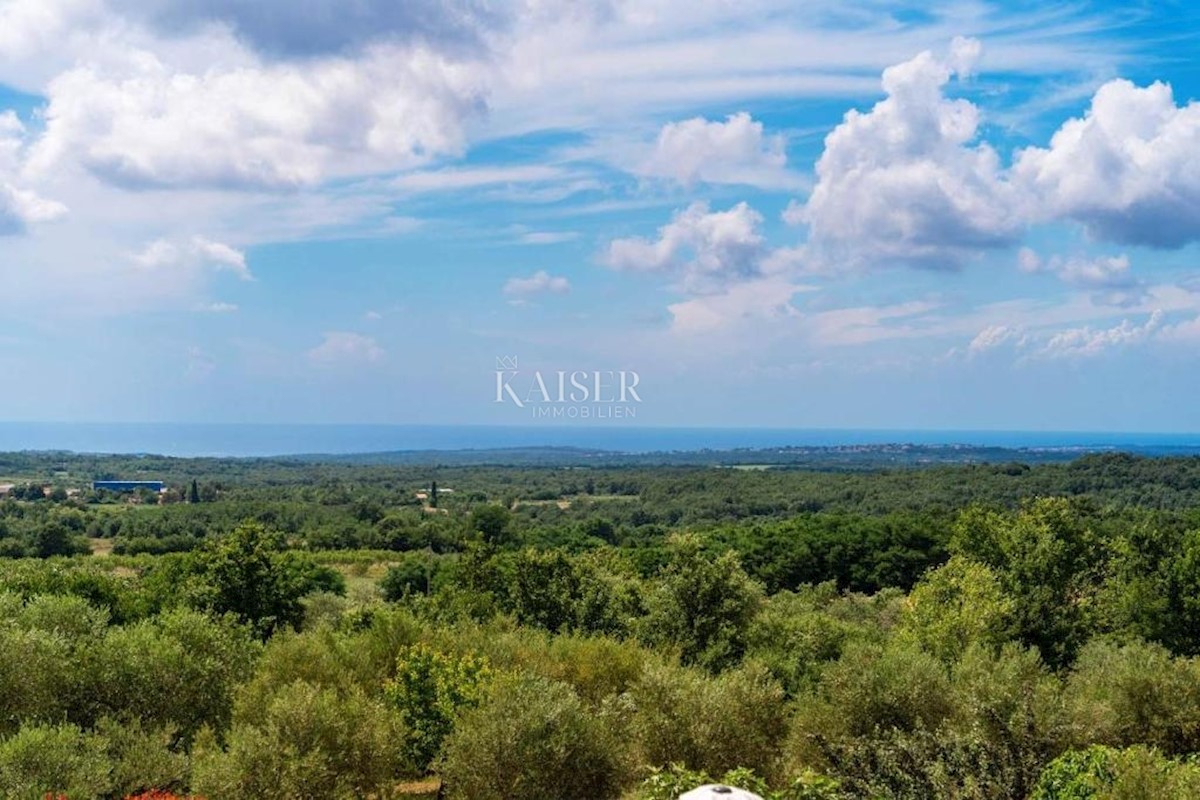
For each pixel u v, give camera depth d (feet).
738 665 102.94
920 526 219.41
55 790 48.65
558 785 54.19
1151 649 69.31
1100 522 192.65
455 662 75.87
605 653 81.46
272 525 380.17
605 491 501.56
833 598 194.49
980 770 50.37
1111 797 39.37
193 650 72.79
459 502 503.61
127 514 397.60
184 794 57.31
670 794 44.88
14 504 409.90
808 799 44.68
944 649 101.55
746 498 393.50
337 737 54.19
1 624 68.95
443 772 58.59
